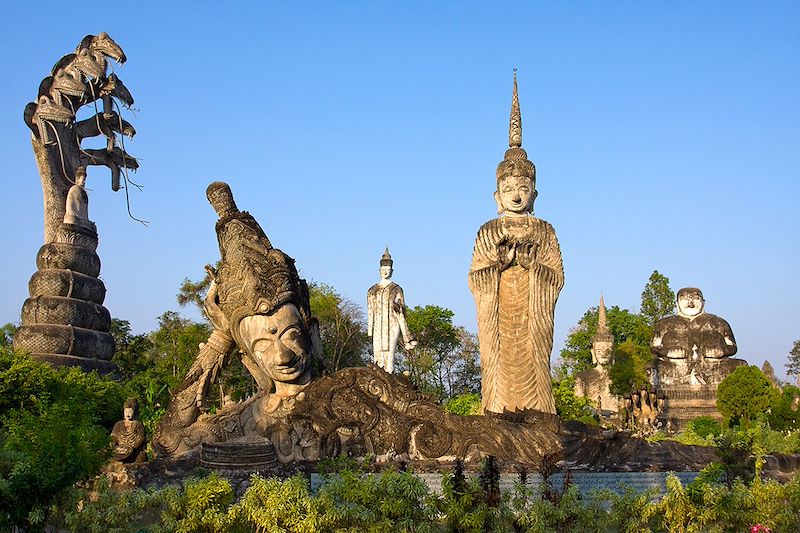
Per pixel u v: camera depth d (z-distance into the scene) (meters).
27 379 19.42
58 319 26.62
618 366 37.44
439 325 53.22
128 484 11.34
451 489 7.95
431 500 7.92
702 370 36.84
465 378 57.72
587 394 37.31
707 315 38.22
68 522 8.12
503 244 15.05
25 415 10.73
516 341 14.83
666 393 36.69
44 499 8.35
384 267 25.22
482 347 15.03
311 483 11.48
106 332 28.48
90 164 31.89
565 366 66.31
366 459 11.86
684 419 35.75
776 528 8.45
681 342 37.59
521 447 12.31
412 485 7.88
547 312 14.88
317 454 12.25
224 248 13.33
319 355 13.76
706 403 35.94
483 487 8.02
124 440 11.85
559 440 12.42
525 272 15.02
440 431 12.50
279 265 13.02
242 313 12.88
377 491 7.89
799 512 8.65
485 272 15.03
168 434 12.78
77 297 27.28
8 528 8.05
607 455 12.66
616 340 65.88
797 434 22.22
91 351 27.19
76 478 8.82
